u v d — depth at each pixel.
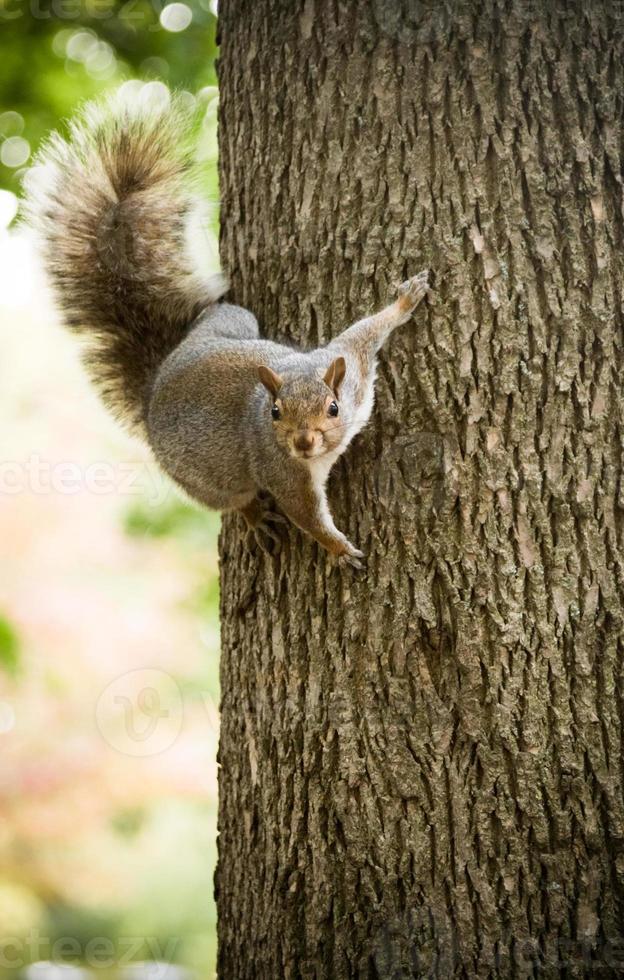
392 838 5.86
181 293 8.16
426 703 5.86
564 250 6.02
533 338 5.96
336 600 6.09
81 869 12.26
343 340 6.09
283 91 6.44
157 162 8.03
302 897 6.05
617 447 5.97
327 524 6.11
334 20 6.30
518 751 5.81
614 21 6.23
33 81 11.55
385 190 6.12
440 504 5.94
